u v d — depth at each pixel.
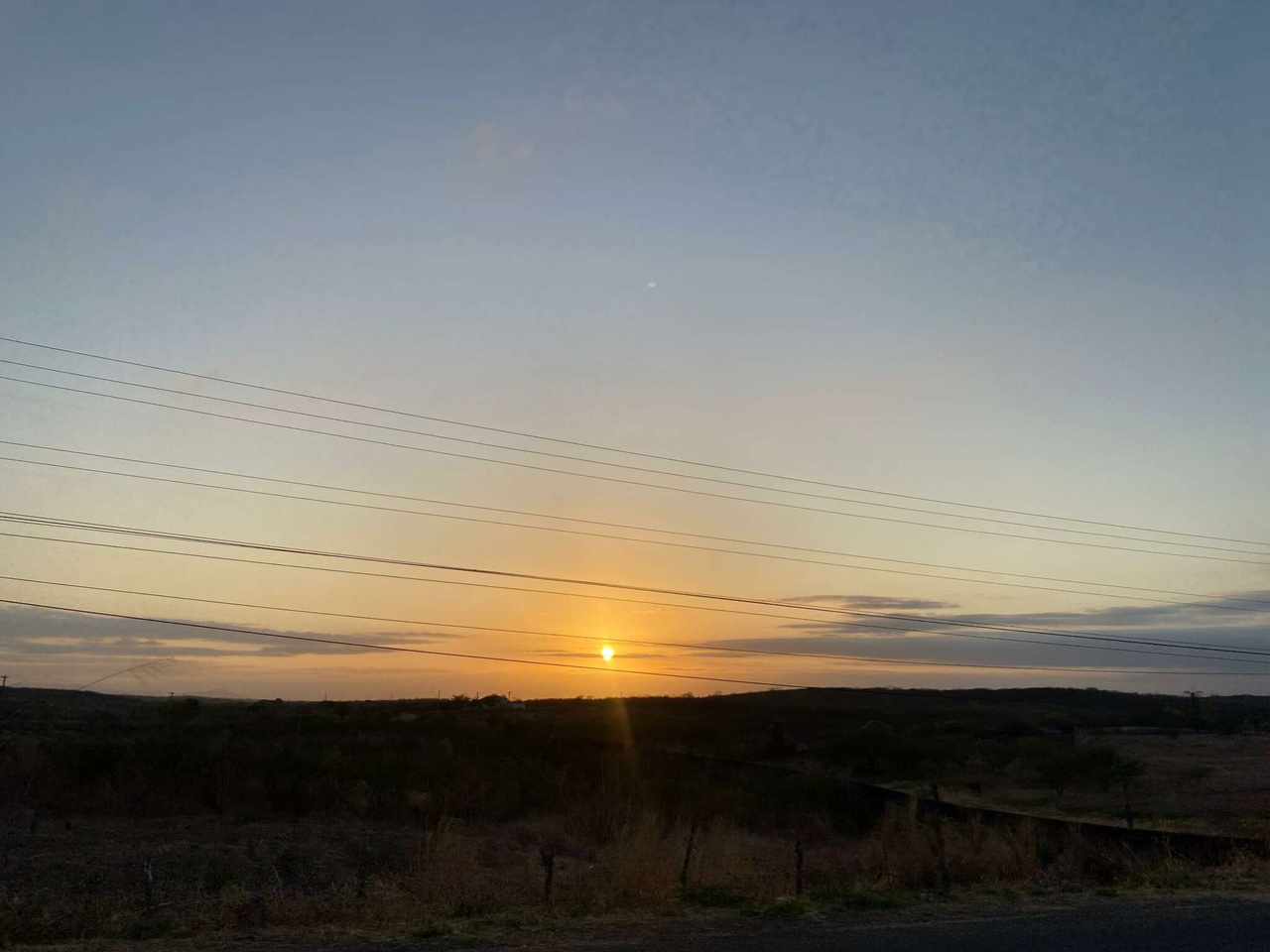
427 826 36.53
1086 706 106.50
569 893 17.30
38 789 38.19
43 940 13.82
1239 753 68.25
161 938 13.62
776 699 106.44
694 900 16.92
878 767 65.00
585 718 94.12
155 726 57.41
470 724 81.31
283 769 42.16
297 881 26.19
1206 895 16.88
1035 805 45.38
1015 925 14.31
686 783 47.41
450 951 12.62
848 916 15.20
